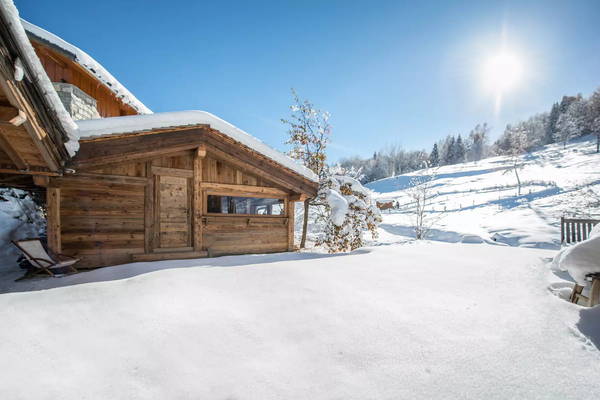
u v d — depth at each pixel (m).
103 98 10.42
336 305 2.95
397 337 2.34
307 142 15.56
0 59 3.49
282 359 2.10
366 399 1.70
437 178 47.44
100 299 2.98
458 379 1.84
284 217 9.73
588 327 2.45
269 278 3.81
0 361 1.99
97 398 1.71
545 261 4.75
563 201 19.55
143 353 2.14
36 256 6.00
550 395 1.70
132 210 7.46
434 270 4.25
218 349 2.21
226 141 7.91
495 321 2.60
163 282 3.47
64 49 7.72
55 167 5.78
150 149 6.92
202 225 8.33
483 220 18.23
